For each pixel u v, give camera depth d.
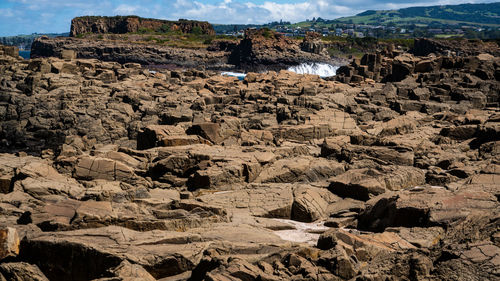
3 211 21.53
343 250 15.33
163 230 19.67
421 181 28.52
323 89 76.81
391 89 73.50
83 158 31.64
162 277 16.20
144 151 37.06
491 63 87.06
